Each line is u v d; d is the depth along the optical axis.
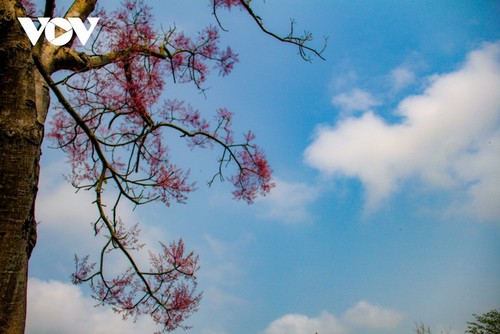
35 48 4.29
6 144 3.57
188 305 6.30
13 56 3.82
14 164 3.55
